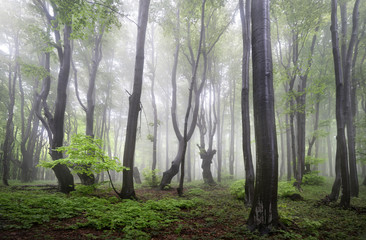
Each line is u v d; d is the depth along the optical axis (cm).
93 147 707
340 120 868
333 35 921
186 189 1327
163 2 1466
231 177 2153
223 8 1661
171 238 430
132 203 670
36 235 369
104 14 830
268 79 518
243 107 870
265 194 493
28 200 578
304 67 1168
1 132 2139
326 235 500
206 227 516
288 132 1800
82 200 632
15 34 1722
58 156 965
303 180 1512
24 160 1873
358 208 798
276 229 479
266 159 498
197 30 1489
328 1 1237
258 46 533
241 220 584
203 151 1755
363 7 1470
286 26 1445
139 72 893
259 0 544
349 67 1056
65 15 804
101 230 437
